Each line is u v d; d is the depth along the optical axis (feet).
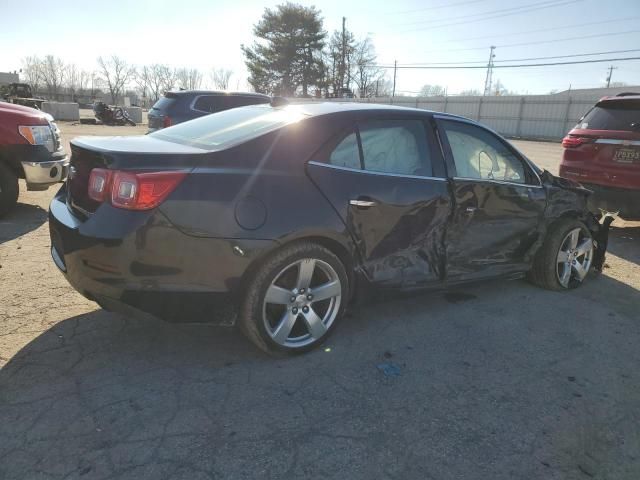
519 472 7.58
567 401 9.50
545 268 14.96
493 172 13.38
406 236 11.43
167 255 8.75
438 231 12.01
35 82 280.72
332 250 10.58
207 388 9.29
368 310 13.15
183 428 8.14
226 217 9.00
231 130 10.50
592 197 20.90
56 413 8.34
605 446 8.27
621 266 18.26
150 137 11.41
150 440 7.82
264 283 9.62
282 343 10.23
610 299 14.85
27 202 23.25
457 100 144.97
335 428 8.35
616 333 12.52
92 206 9.20
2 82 269.44
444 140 12.34
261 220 9.29
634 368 10.84
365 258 10.91
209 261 9.00
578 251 15.52
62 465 7.21
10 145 19.07
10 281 13.69
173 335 11.23
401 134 11.65
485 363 10.75
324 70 193.88
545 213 14.43
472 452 7.96
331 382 9.70
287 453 7.70
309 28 186.29
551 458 7.92
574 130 21.99
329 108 11.14
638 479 7.54
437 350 11.21
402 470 7.48
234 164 9.36
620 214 20.62
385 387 9.63
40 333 10.97
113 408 8.55
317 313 10.89
